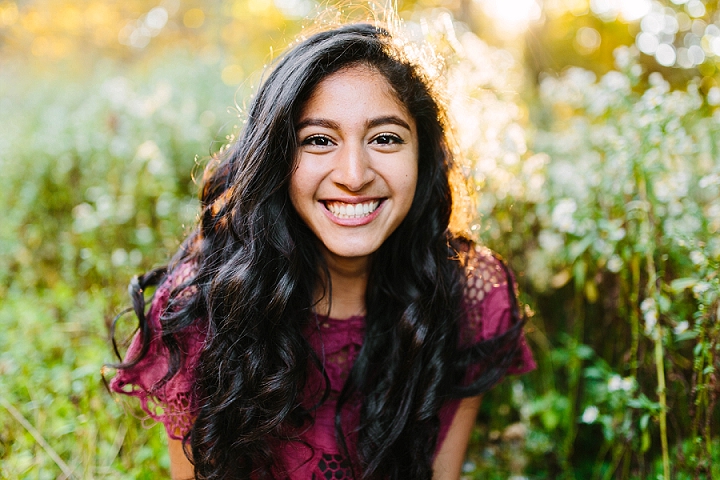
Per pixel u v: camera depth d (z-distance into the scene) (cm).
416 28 213
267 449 145
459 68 213
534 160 221
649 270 165
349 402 154
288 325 141
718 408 174
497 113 225
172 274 156
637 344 179
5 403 179
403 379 148
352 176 125
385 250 151
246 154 135
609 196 195
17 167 340
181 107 379
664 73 378
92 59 960
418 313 148
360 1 160
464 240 169
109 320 200
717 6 334
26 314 246
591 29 604
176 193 323
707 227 182
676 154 193
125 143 314
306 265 146
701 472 153
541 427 223
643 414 171
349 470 153
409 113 134
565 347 225
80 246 285
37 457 176
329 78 126
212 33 938
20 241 310
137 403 186
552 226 218
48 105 483
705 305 147
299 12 827
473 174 194
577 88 235
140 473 177
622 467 188
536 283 230
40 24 1019
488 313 166
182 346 148
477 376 167
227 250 142
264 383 138
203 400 143
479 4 570
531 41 564
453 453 169
